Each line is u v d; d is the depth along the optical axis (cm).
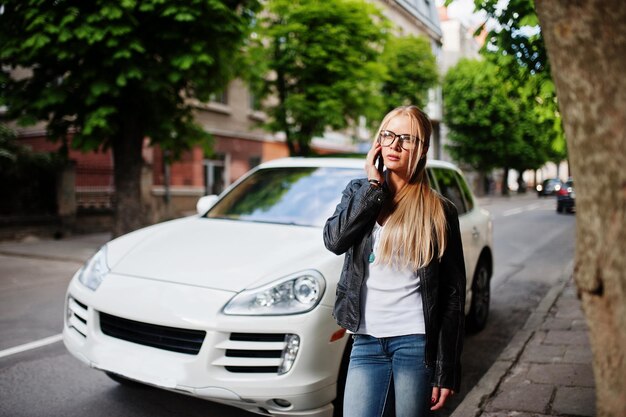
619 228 126
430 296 196
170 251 355
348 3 1353
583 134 130
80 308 342
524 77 483
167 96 1051
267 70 1320
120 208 1100
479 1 444
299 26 1317
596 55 127
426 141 201
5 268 971
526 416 314
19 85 998
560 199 2305
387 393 205
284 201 431
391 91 2442
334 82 1377
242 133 2120
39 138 1795
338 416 313
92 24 879
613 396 133
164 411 357
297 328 286
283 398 282
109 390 393
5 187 1373
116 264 351
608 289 131
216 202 461
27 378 416
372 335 203
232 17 995
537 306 629
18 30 927
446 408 372
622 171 125
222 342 288
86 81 944
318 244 345
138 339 311
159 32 946
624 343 129
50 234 1419
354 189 209
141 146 1109
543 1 137
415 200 199
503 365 399
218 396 285
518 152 3956
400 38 2470
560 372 384
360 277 203
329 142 2675
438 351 197
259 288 300
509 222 1895
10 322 590
